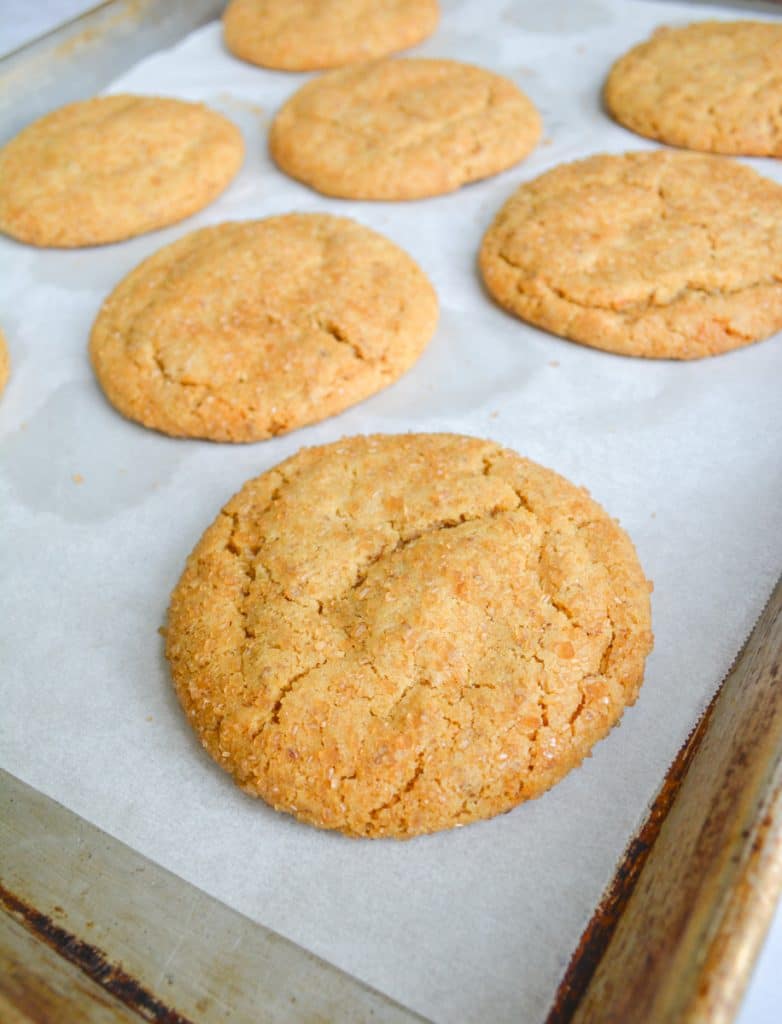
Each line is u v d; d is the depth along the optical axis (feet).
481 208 0.81
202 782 0.46
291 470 0.57
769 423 0.62
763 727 0.38
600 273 0.69
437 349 0.69
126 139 0.84
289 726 0.45
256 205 0.83
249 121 0.92
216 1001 0.37
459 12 1.07
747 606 0.51
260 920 0.40
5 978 0.37
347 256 0.71
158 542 0.57
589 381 0.66
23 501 0.60
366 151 0.83
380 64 0.93
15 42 1.10
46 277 0.77
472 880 0.41
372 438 0.59
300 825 0.44
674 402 0.64
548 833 0.42
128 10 0.96
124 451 0.63
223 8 1.07
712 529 0.55
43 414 0.66
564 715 0.44
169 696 0.49
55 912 0.40
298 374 0.63
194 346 0.65
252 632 0.49
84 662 0.51
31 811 0.44
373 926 0.40
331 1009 0.36
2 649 0.52
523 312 0.70
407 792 0.43
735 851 0.33
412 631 0.47
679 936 0.32
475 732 0.44
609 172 0.78
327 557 0.51
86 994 0.37
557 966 0.38
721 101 0.85
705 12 1.03
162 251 0.74
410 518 0.53
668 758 0.45
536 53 0.99
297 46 0.97
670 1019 0.29
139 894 0.40
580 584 0.49
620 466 0.60
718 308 0.66
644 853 0.41
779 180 0.81
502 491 0.54
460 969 0.38
